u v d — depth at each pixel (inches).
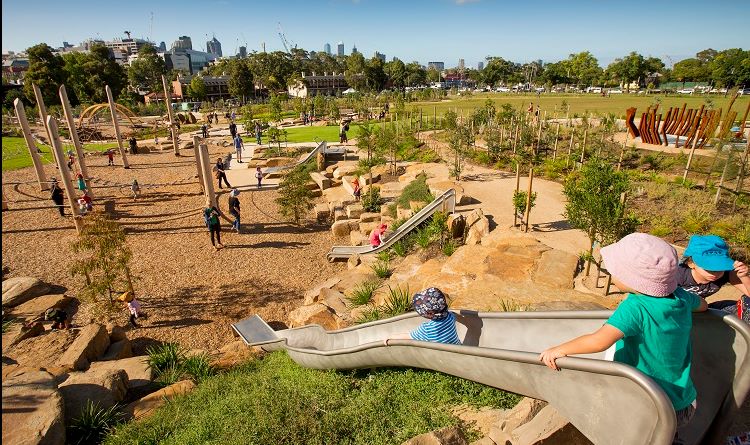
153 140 1809.8
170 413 243.4
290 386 248.1
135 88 5590.6
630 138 1005.8
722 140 679.7
